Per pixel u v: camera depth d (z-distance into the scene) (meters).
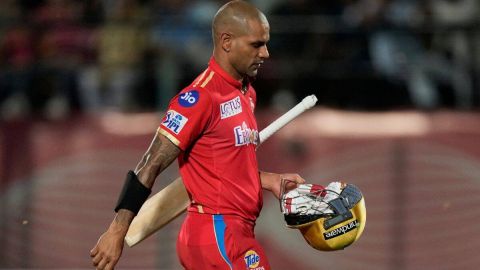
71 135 30.19
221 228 18.06
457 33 32.53
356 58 32.00
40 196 29.97
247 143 18.22
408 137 30.17
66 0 36.44
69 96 32.72
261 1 34.09
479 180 29.94
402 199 29.97
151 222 18.67
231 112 17.95
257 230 29.70
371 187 30.08
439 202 29.92
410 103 32.66
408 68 32.56
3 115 30.86
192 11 35.31
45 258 29.86
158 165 17.47
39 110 32.66
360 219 18.75
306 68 31.72
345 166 30.12
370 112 30.61
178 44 32.16
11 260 29.80
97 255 17.16
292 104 31.62
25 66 32.94
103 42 33.00
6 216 29.92
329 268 29.62
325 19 32.28
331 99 31.88
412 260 29.80
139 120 30.39
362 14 34.03
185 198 18.73
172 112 17.64
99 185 30.02
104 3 35.81
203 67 31.62
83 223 29.92
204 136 17.88
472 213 29.88
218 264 18.12
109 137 30.16
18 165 30.06
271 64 31.73
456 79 32.91
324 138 30.25
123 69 32.41
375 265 29.73
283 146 30.14
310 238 18.77
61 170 30.05
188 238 18.33
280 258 29.59
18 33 33.53
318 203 18.56
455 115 30.59
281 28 31.73
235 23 17.89
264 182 19.47
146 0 35.38
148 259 29.41
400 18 33.94
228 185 18.05
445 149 30.14
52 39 33.41
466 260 29.75
